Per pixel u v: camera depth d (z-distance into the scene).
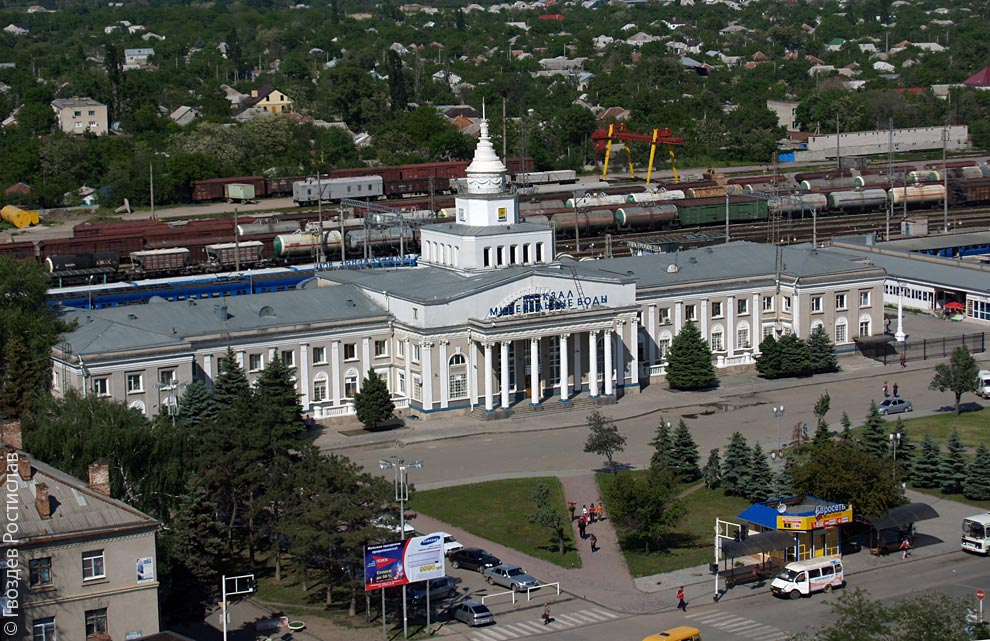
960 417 198.50
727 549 138.88
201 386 181.88
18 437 133.12
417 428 196.50
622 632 127.69
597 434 171.25
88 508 114.00
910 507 149.75
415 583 135.38
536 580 138.50
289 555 147.75
